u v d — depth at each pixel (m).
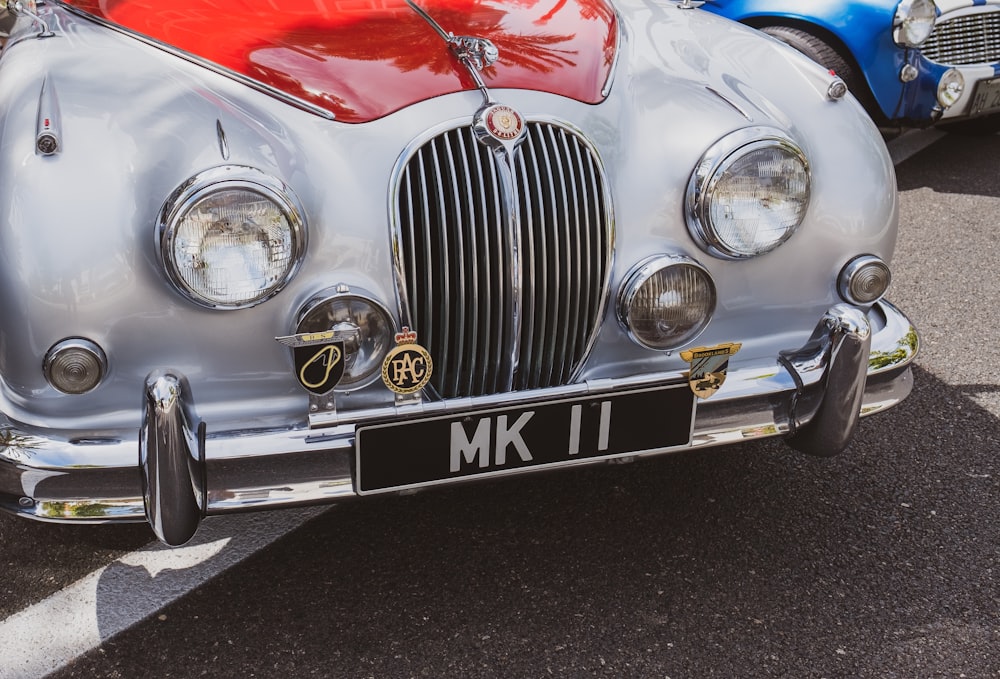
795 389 1.81
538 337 1.74
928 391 2.71
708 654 1.78
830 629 1.85
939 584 1.97
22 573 1.98
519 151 1.66
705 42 2.21
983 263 3.60
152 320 1.53
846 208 1.87
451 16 1.95
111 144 1.56
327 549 2.05
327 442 1.59
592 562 2.01
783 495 2.23
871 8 4.05
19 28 2.26
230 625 1.84
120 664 1.75
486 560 2.01
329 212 1.61
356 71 1.76
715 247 1.77
